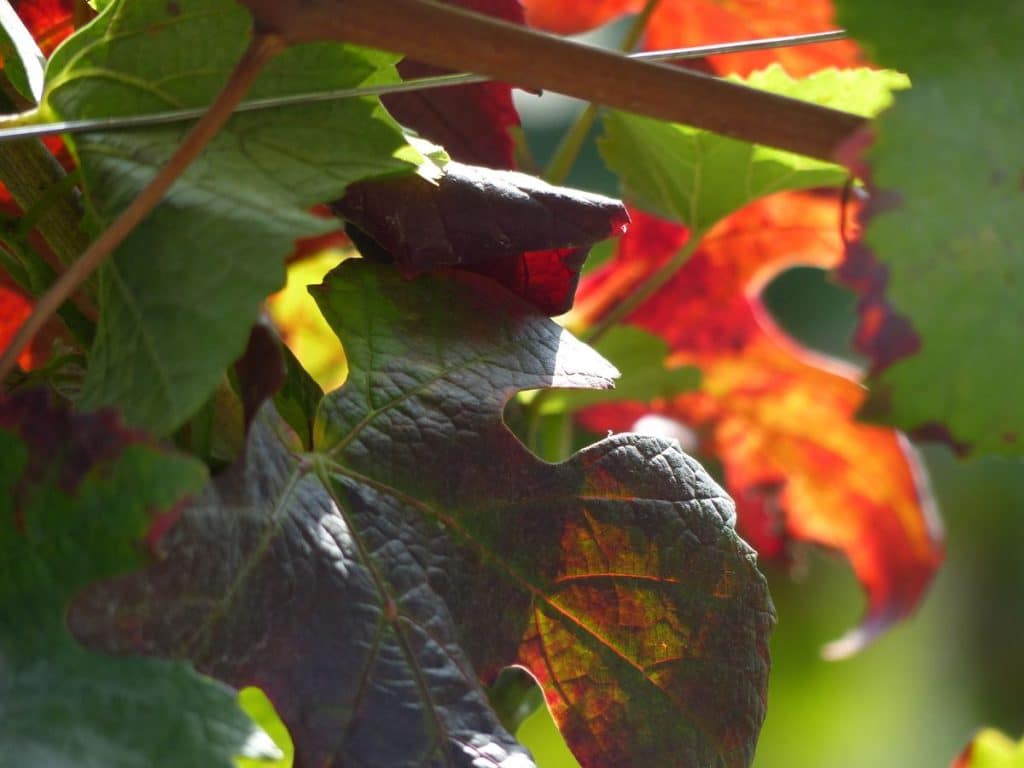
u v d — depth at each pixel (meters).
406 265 0.74
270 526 0.71
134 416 0.68
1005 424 0.68
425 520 0.73
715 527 0.74
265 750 0.68
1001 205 0.68
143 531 0.68
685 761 0.73
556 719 0.73
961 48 0.68
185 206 0.70
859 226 0.68
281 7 0.69
